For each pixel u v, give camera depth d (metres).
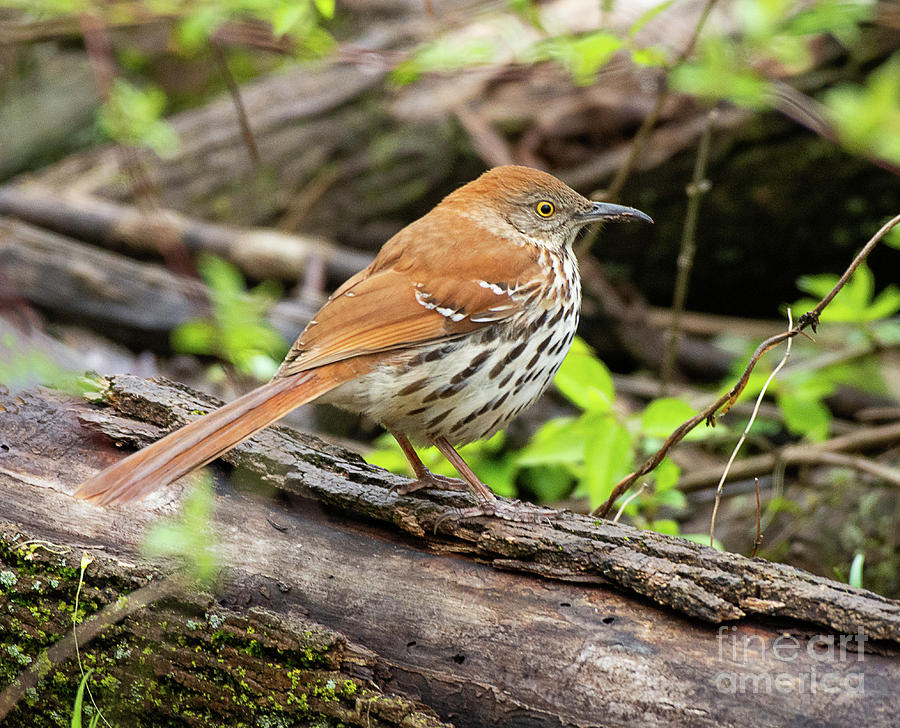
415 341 7.41
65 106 18.09
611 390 9.26
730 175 14.62
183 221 14.74
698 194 11.73
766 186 14.63
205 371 13.80
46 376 7.59
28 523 6.70
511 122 15.26
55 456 7.08
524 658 6.21
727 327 15.36
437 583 6.57
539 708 6.09
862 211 14.68
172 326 13.54
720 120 14.39
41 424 7.23
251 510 6.96
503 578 6.55
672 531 9.47
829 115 10.74
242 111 12.68
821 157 14.29
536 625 6.30
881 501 11.49
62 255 13.81
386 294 7.52
